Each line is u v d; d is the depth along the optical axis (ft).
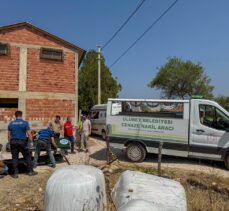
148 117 38.17
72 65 54.03
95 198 13.29
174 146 36.94
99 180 13.97
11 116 49.55
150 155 43.11
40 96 51.34
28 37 51.08
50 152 34.01
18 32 50.52
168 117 37.29
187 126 36.50
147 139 38.06
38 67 51.47
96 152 45.83
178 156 37.52
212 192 23.80
